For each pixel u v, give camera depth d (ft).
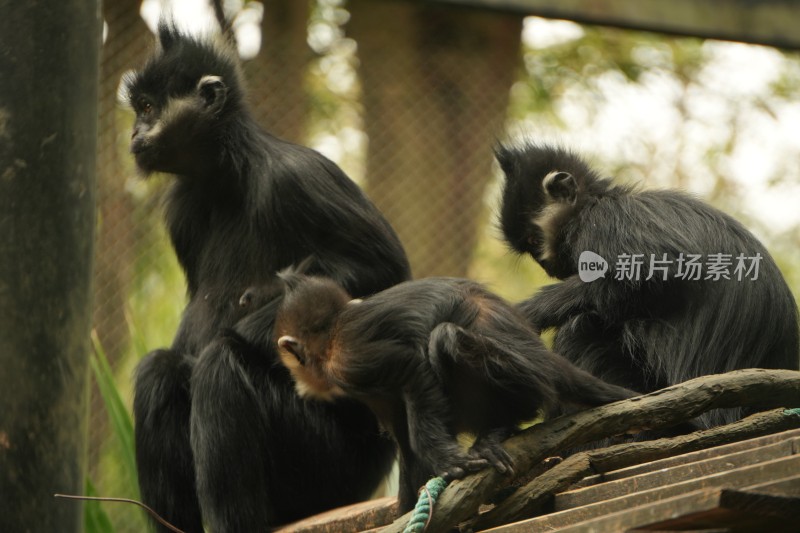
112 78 88.33
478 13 102.63
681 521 30.32
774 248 120.47
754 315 53.01
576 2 89.66
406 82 101.60
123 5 89.25
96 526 58.59
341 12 102.83
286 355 44.09
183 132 58.44
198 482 50.24
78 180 48.80
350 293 54.29
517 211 63.57
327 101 106.93
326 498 54.13
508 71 103.50
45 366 47.32
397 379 39.40
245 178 57.47
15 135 47.80
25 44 48.21
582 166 63.41
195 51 60.39
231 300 56.44
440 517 36.86
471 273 100.83
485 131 102.53
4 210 47.47
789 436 37.96
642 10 90.38
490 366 38.45
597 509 35.70
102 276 85.87
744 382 41.34
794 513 29.04
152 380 53.01
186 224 60.39
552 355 40.57
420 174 100.68
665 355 52.70
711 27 91.40
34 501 46.80
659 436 49.01
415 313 40.04
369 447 55.67
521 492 40.14
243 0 96.12
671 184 121.08
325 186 55.67
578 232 58.18
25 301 47.21
